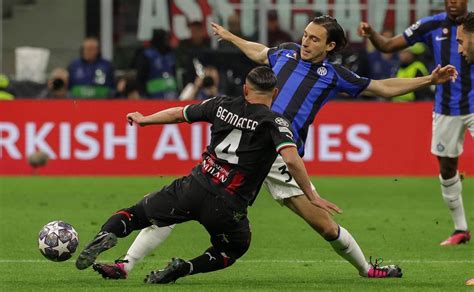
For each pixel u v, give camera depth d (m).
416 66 64.31
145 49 68.50
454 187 39.56
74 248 28.97
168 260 35.34
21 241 39.34
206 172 27.62
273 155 27.44
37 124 62.84
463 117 39.06
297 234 41.97
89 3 74.31
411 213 49.25
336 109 63.22
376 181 61.91
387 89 30.03
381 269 31.22
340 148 63.38
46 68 74.62
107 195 54.97
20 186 58.56
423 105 63.28
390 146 63.38
